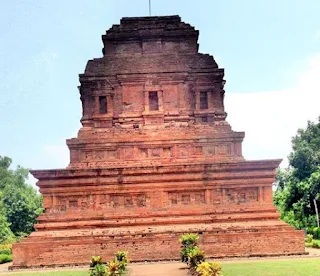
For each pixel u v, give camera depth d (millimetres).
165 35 48219
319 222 73375
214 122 46375
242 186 42438
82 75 46812
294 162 71312
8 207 89625
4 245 69438
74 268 38125
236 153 44938
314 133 73062
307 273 28609
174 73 46781
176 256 40281
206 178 42500
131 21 48938
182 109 46438
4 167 114188
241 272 29672
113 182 42500
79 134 45719
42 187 42438
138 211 42062
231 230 41031
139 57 47375
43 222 41875
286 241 40438
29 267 39625
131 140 44906
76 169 42344
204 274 23828
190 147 44938
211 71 46969
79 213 42000
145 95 46531
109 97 46656
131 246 40375
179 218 41844
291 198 73875
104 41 48406
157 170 42562
